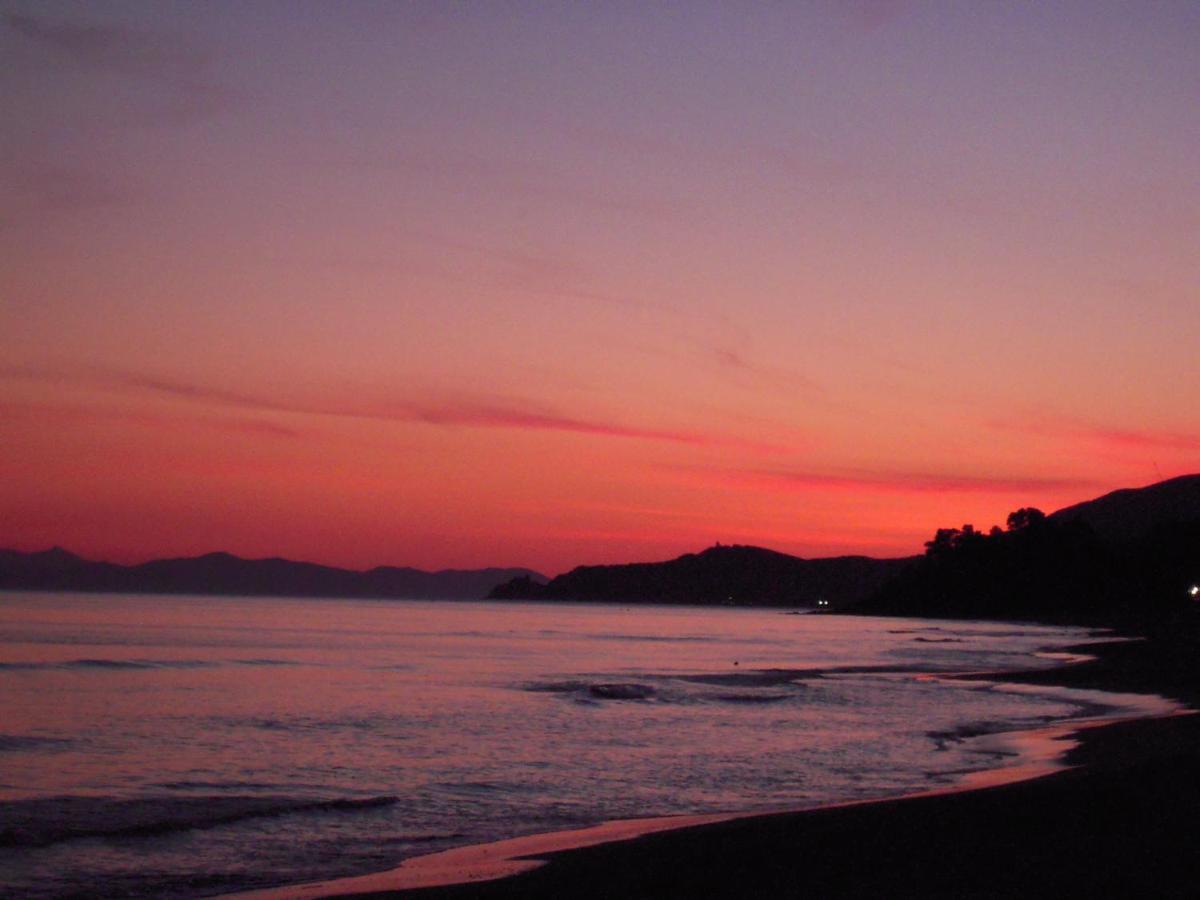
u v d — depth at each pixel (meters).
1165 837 12.66
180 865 14.00
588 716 33.00
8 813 17.17
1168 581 184.12
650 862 12.74
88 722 30.23
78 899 12.40
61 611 146.12
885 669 58.66
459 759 23.86
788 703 37.66
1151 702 38.00
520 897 11.53
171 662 55.12
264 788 20.17
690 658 72.31
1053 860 11.73
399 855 14.53
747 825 14.56
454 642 89.88
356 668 55.16
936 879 11.23
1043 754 23.31
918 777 21.23
